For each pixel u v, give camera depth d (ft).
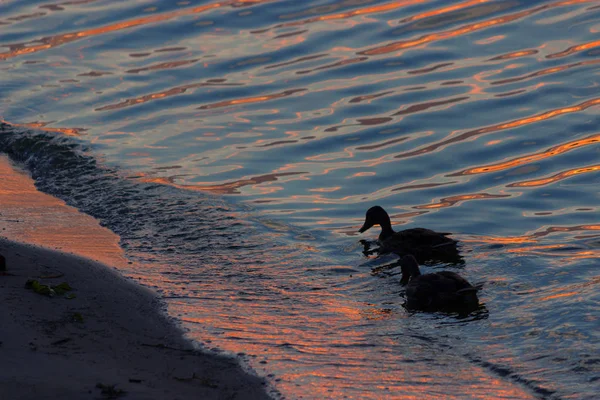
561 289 61.52
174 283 63.72
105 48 133.08
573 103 103.24
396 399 45.60
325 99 110.63
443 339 54.24
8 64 128.77
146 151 97.76
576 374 48.57
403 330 55.83
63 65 127.13
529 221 77.56
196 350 50.96
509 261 67.87
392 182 88.12
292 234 75.97
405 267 65.21
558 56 116.57
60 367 44.34
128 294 59.72
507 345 52.95
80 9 151.74
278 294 62.44
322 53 125.08
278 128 103.24
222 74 120.67
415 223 78.64
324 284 64.90
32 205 83.35
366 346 53.16
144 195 85.20
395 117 103.96
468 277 65.36
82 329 51.13
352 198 84.53
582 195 82.38
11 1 159.02
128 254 70.23
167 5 149.48
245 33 134.92
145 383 44.01
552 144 94.17
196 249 71.72
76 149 98.53
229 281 64.80
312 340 53.83
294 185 87.71
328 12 140.67
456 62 118.32
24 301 53.62
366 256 71.00
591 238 72.38
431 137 98.27
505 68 114.73
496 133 97.81
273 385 46.60
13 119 109.09
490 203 82.02
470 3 138.92
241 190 86.43
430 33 128.57
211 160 94.79
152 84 118.73
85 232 75.72
